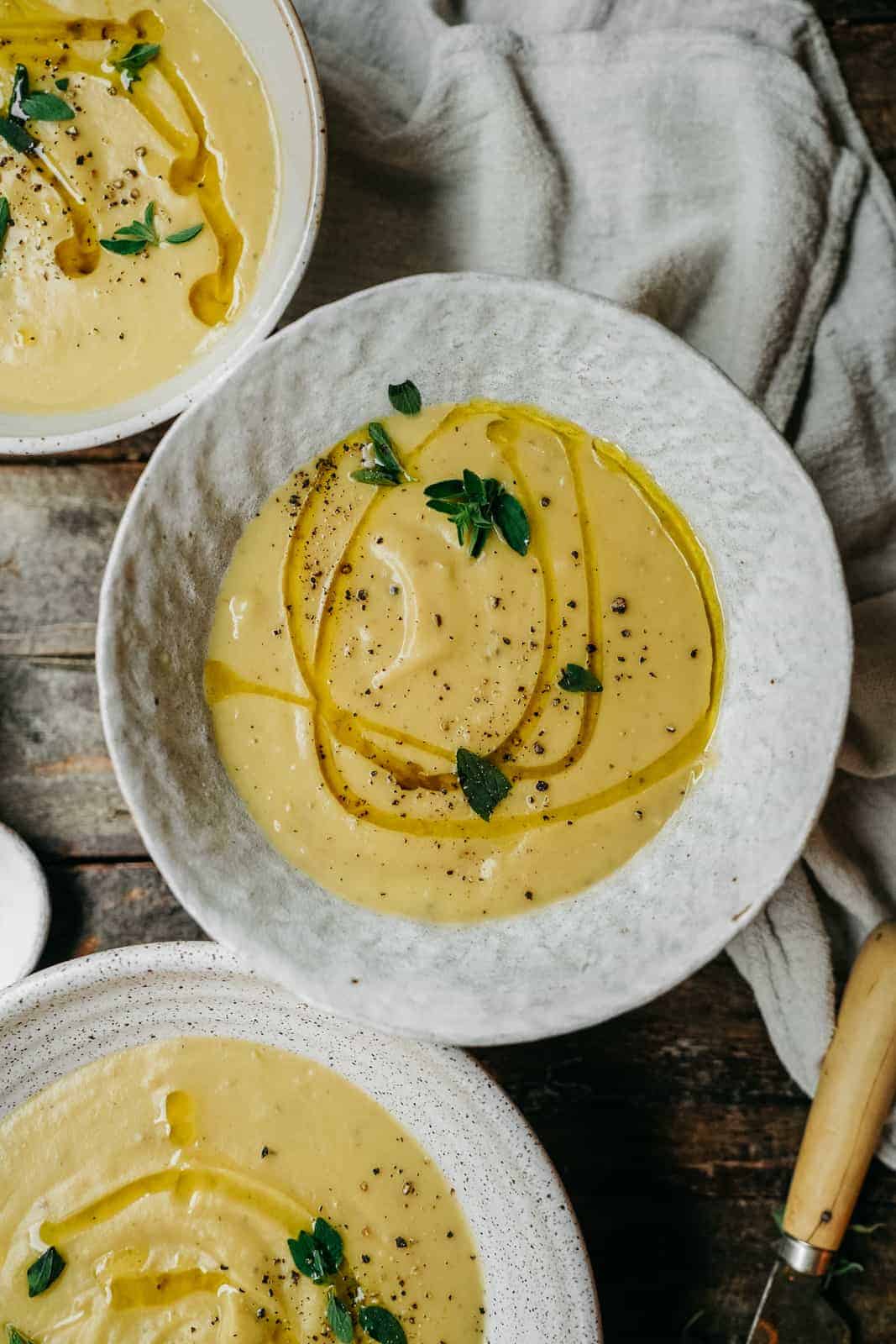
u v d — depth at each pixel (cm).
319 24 71
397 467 62
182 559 61
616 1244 73
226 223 67
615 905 61
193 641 62
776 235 70
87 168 67
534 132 70
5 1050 66
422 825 62
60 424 66
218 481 61
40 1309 67
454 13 72
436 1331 67
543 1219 64
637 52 71
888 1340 72
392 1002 60
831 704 59
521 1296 66
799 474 59
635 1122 73
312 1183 67
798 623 60
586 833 62
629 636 62
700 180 71
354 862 62
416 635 61
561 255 71
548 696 62
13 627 72
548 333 61
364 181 72
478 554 62
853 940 73
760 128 71
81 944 72
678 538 62
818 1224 67
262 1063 67
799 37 72
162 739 60
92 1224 67
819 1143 67
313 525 62
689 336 72
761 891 60
